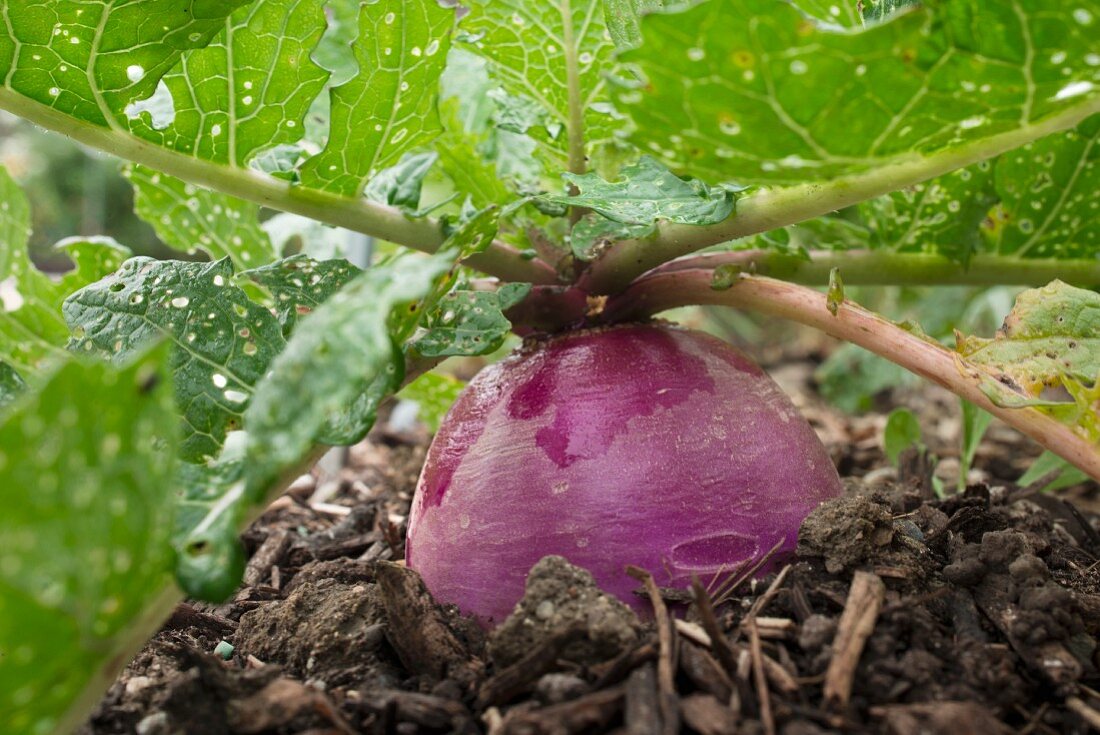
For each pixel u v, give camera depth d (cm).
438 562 26
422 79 27
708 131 21
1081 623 23
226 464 22
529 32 28
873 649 22
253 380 25
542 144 31
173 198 37
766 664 21
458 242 24
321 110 36
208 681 21
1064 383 23
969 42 19
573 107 29
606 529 24
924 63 19
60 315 36
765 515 25
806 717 20
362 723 22
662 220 27
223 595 19
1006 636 23
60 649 18
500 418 26
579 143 30
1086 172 31
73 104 26
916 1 26
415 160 31
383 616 25
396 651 24
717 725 20
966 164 23
